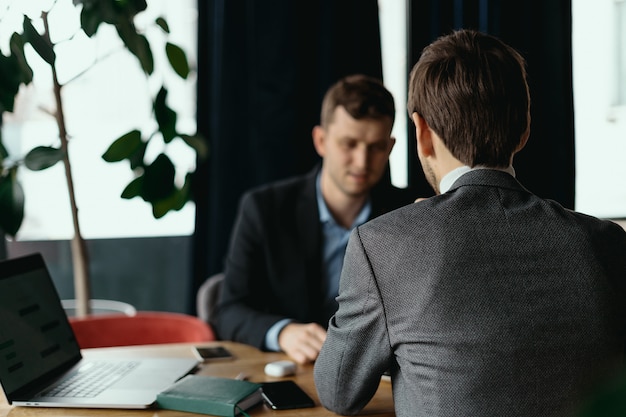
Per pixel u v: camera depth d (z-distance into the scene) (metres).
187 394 1.21
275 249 1.91
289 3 2.64
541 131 2.74
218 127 2.63
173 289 3.06
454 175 0.99
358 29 2.72
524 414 0.85
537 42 2.72
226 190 2.66
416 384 0.91
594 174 2.75
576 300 0.88
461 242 0.90
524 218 0.91
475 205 0.93
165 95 1.90
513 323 0.86
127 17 1.81
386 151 1.86
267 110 2.67
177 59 1.96
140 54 1.84
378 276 0.94
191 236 2.69
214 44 2.61
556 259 0.89
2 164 1.79
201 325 1.93
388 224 0.95
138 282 3.03
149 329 1.98
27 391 1.26
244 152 2.68
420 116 1.03
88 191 2.87
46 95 2.72
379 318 0.95
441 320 0.88
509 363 0.86
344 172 1.85
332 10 2.68
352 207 1.95
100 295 2.99
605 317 0.88
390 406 1.23
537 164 2.74
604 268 0.90
